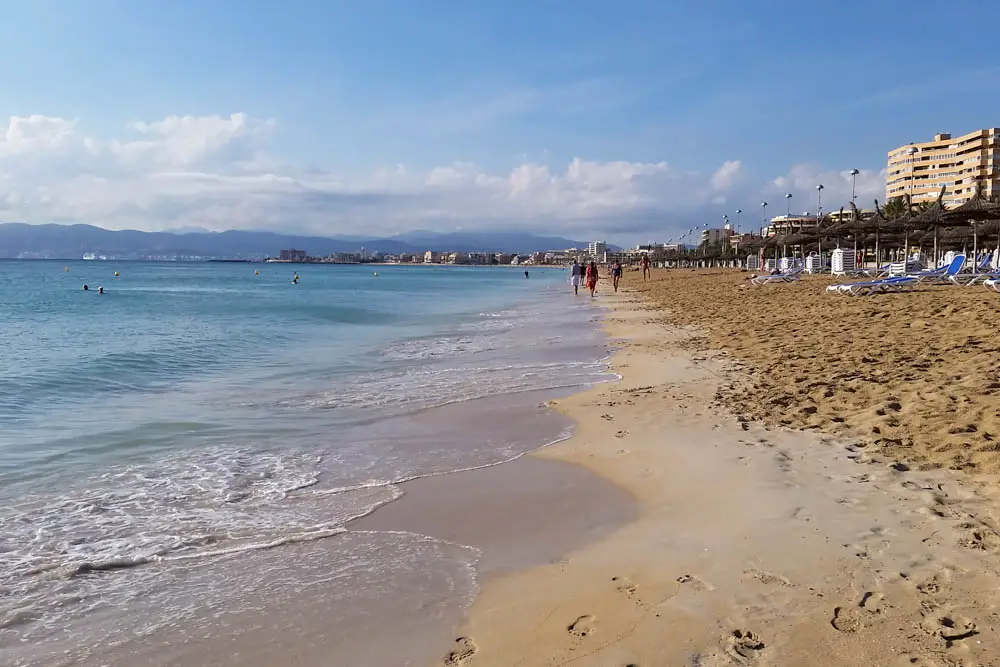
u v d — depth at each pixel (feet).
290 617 10.80
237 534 14.24
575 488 16.70
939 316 42.27
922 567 11.21
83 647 10.05
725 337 44.55
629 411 24.59
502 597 11.23
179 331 56.95
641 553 12.60
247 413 25.88
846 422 20.48
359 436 22.34
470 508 15.56
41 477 18.02
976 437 17.40
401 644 9.93
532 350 43.68
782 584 10.96
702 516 14.29
